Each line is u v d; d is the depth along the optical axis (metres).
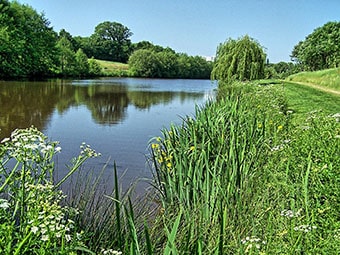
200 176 4.07
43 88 30.66
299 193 3.32
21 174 2.48
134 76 75.19
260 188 3.66
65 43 66.38
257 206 3.27
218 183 3.48
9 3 46.25
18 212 2.72
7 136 11.12
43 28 50.19
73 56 58.75
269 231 2.77
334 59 53.88
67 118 15.09
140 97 27.42
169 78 79.00
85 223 3.38
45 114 15.93
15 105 18.36
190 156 4.89
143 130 12.92
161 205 4.62
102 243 3.11
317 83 28.94
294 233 2.67
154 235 3.23
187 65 81.00
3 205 2.12
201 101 25.70
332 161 4.07
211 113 7.23
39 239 2.25
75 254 2.27
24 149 2.42
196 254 2.26
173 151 5.07
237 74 24.84
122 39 93.81
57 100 21.97
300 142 4.75
